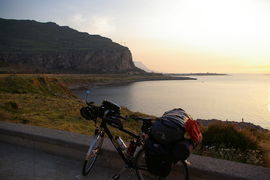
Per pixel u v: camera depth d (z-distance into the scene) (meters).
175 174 4.13
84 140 5.26
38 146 5.70
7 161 5.17
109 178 4.52
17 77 67.12
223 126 9.55
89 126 15.90
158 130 3.46
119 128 4.24
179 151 3.29
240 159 7.11
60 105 27.00
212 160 4.30
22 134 5.85
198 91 156.75
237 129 9.48
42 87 66.69
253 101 108.94
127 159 4.16
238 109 81.88
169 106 81.44
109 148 4.83
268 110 80.94
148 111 70.00
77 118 18.73
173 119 3.49
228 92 159.25
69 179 4.49
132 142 4.16
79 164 5.02
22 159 5.27
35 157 5.37
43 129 6.12
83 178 4.52
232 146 8.46
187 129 3.41
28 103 25.69
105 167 4.90
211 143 9.03
